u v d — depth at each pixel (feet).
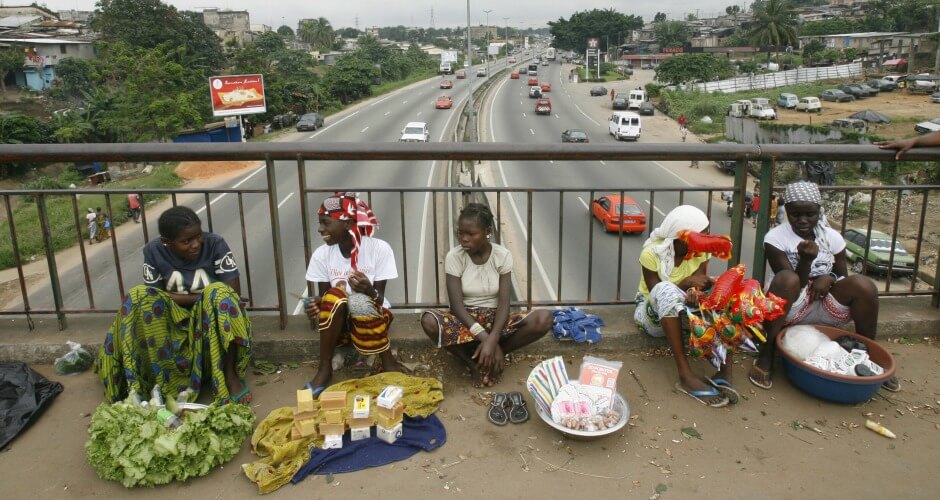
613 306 12.91
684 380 10.42
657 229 11.43
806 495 8.12
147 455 8.17
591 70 274.57
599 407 9.50
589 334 11.57
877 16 296.92
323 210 10.47
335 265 10.80
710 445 9.14
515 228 63.98
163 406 9.24
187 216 9.69
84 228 60.59
